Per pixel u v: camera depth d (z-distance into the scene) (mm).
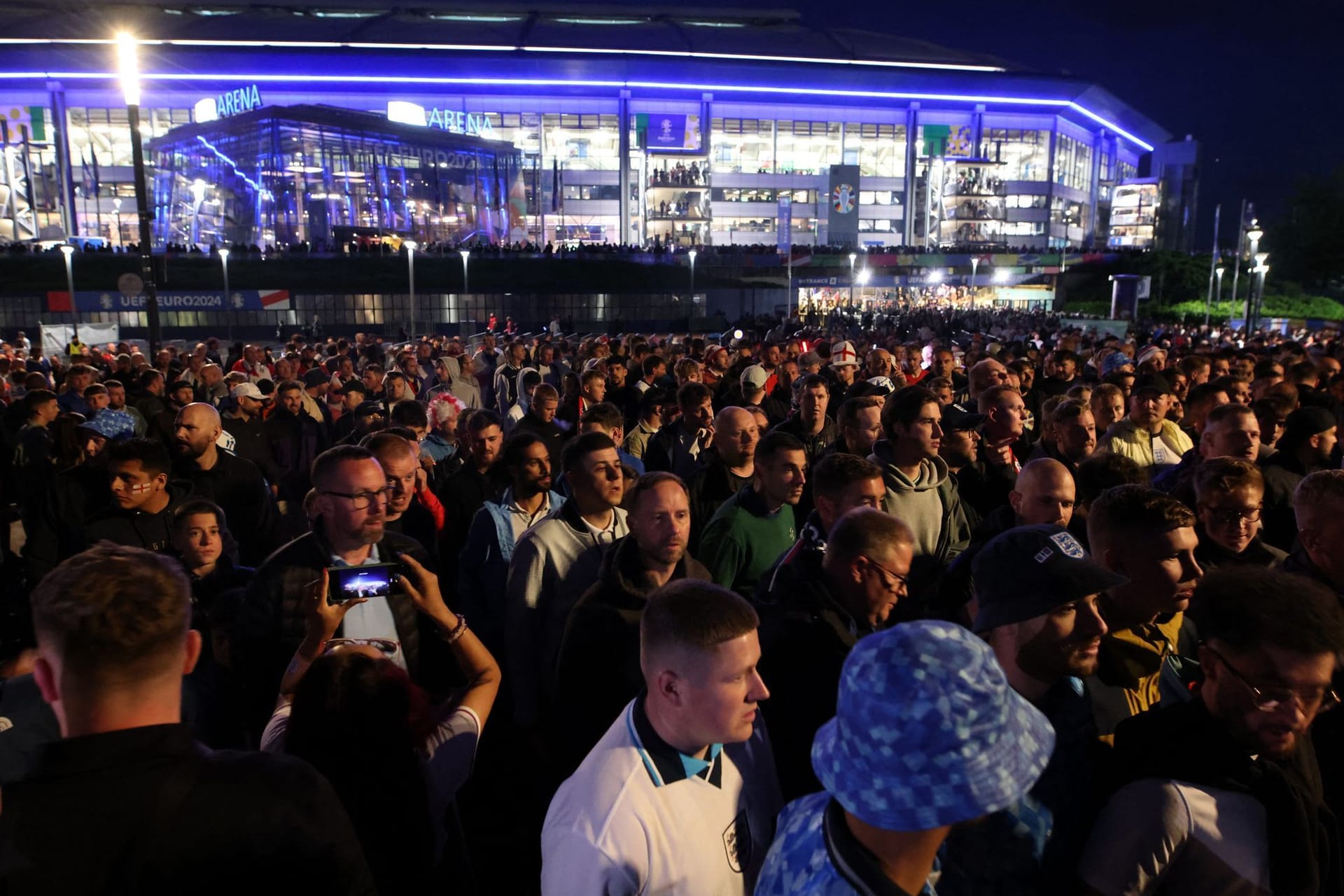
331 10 107188
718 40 105500
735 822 2229
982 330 46562
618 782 2090
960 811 1311
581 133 89375
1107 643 2672
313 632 2527
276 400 9695
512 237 78562
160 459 4816
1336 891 1918
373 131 67250
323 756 2201
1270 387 7004
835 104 93062
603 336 21281
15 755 2436
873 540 2750
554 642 3947
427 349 18672
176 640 1674
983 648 1435
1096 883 1852
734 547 4246
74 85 81438
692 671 2031
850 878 1412
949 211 89625
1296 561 3361
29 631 5371
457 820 2750
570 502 4105
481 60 84438
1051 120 97312
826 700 2680
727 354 14062
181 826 1564
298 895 1663
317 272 58781
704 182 86250
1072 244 106562
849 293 68125
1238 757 1809
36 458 7266
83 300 54250
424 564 3488
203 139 69750
